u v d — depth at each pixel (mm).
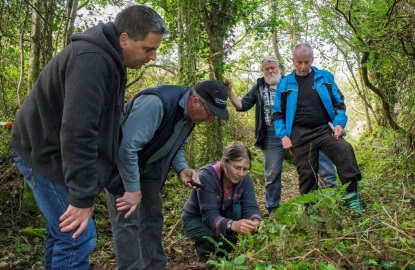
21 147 2566
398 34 5738
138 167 2967
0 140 5664
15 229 4844
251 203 3799
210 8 7285
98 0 6461
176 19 7723
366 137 11695
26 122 2523
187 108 3012
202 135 7836
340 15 7215
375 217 3400
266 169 5496
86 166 2311
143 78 9242
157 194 3266
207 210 3607
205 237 3414
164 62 8531
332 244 2949
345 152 4129
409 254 2795
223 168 3639
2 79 6035
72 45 2412
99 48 2385
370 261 2707
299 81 4527
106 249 4531
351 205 3789
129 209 2865
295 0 9750
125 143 2785
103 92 2363
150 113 2844
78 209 2328
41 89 2471
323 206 3555
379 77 7848
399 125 7094
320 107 4414
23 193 5301
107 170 2584
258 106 5473
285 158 10109
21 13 5672
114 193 2994
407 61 6109
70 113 2271
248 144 11703
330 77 4516
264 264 2836
